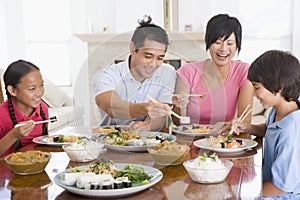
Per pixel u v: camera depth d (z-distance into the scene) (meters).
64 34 5.87
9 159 1.28
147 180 1.09
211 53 2.03
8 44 5.83
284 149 1.50
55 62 5.94
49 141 1.69
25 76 1.77
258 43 5.40
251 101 2.06
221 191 1.06
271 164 1.62
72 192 1.05
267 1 5.33
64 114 4.45
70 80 5.96
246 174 1.22
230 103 2.07
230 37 1.99
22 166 1.21
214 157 1.20
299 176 1.48
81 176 1.06
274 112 1.80
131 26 5.62
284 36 5.34
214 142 1.58
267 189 1.48
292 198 1.50
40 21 5.87
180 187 1.09
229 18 2.02
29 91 1.78
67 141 1.69
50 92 4.89
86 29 5.79
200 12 5.44
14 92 1.81
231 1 5.39
